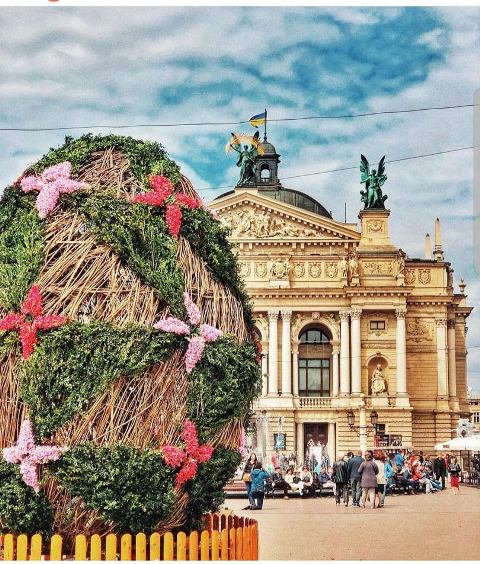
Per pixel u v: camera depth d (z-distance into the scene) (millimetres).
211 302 19953
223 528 22234
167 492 18625
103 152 20312
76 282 18594
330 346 113500
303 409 109500
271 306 111125
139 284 18844
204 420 19188
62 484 18188
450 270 114750
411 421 109312
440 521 42438
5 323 18453
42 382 18141
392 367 111000
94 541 17797
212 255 20203
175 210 19719
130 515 18453
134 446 18406
